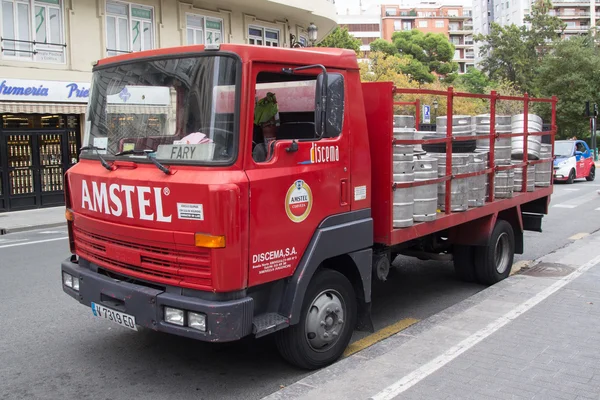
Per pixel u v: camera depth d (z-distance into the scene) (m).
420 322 5.42
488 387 3.89
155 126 4.16
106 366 4.76
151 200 3.95
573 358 4.37
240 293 3.84
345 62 4.57
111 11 17.31
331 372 4.33
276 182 3.98
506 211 7.26
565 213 13.88
